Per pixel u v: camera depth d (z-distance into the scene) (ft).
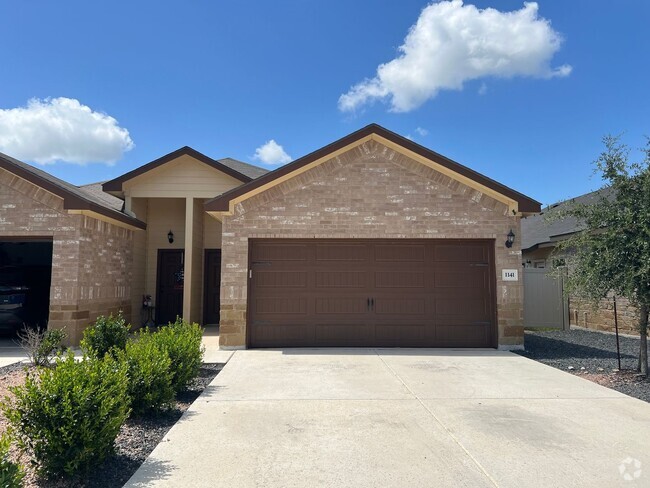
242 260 32.96
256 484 12.20
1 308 34.63
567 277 27.32
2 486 9.45
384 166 33.76
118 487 12.17
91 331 23.44
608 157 24.64
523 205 32.99
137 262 44.75
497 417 17.54
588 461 13.64
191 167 43.16
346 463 13.47
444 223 33.42
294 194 33.47
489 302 33.63
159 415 17.81
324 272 33.50
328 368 26.11
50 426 12.05
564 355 30.99
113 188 42.29
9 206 33.19
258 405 19.02
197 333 24.49
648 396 20.74
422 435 15.65
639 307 25.11
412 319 33.40
